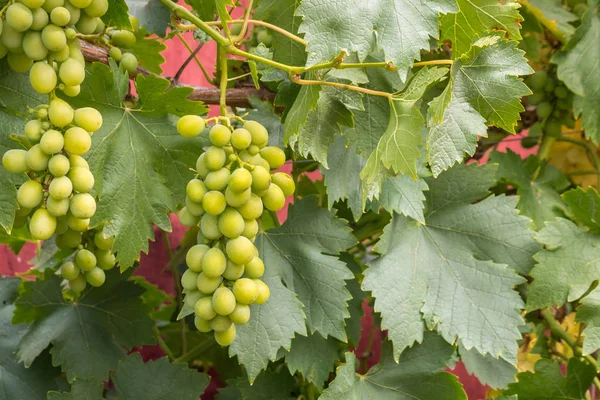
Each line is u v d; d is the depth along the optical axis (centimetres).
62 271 111
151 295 137
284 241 112
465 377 167
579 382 121
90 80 100
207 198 92
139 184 102
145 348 147
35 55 88
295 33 105
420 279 115
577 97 133
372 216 127
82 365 113
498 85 96
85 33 92
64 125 90
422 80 96
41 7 88
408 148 96
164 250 153
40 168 89
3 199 91
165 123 103
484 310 114
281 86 108
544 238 117
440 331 113
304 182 138
